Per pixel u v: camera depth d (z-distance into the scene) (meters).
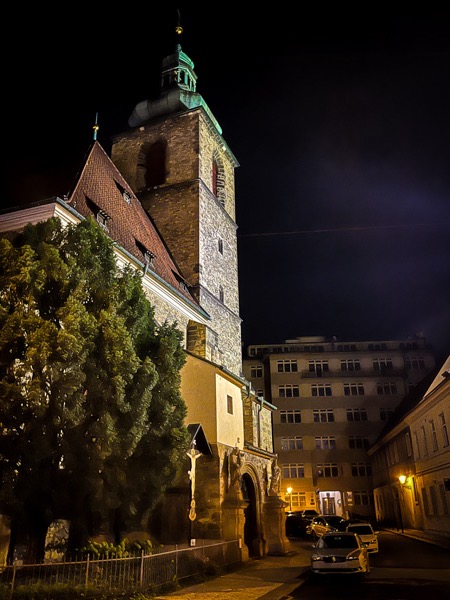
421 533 38.66
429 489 38.88
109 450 13.44
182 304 28.20
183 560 16.53
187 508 19.09
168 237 35.56
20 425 12.93
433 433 37.53
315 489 61.34
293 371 67.06
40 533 13.25
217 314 35.62
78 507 13.51
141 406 14.61
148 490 15.67
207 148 39.22
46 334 12.96
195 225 35.22
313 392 65.81
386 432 54.56
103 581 12.52
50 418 12.90
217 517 20.81
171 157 38.00
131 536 17.52
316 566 17.83
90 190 26.45
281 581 17.17
